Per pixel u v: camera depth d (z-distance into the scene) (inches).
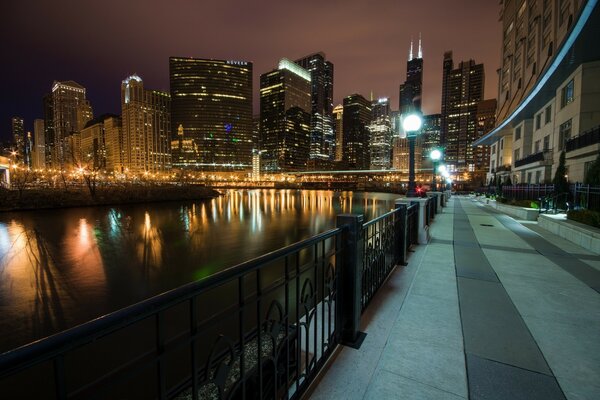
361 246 128.6
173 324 371.9
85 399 40.4
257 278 72.9
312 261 97.8
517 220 526.9
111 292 551.2
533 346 118.3
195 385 56.9
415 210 307.0
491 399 90.6
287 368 91.4
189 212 1937.7
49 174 3663.9
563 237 348.5
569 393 92.4
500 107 1974.7
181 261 767.1
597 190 452.8
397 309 152.9
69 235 1074.1
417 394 93.1
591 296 168.9
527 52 1470.2
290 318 353.4
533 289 180.2
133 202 2266.2
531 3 1416.1
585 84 914.1
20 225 1237.7
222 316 62.6
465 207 858.1
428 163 7460.6
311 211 2098.9
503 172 1963.6
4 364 31.8
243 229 1288.1
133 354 315.6
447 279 199.0
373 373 103.0
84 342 40.2
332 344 115.0
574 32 757.9
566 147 969.5
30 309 478.0
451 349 116.8
